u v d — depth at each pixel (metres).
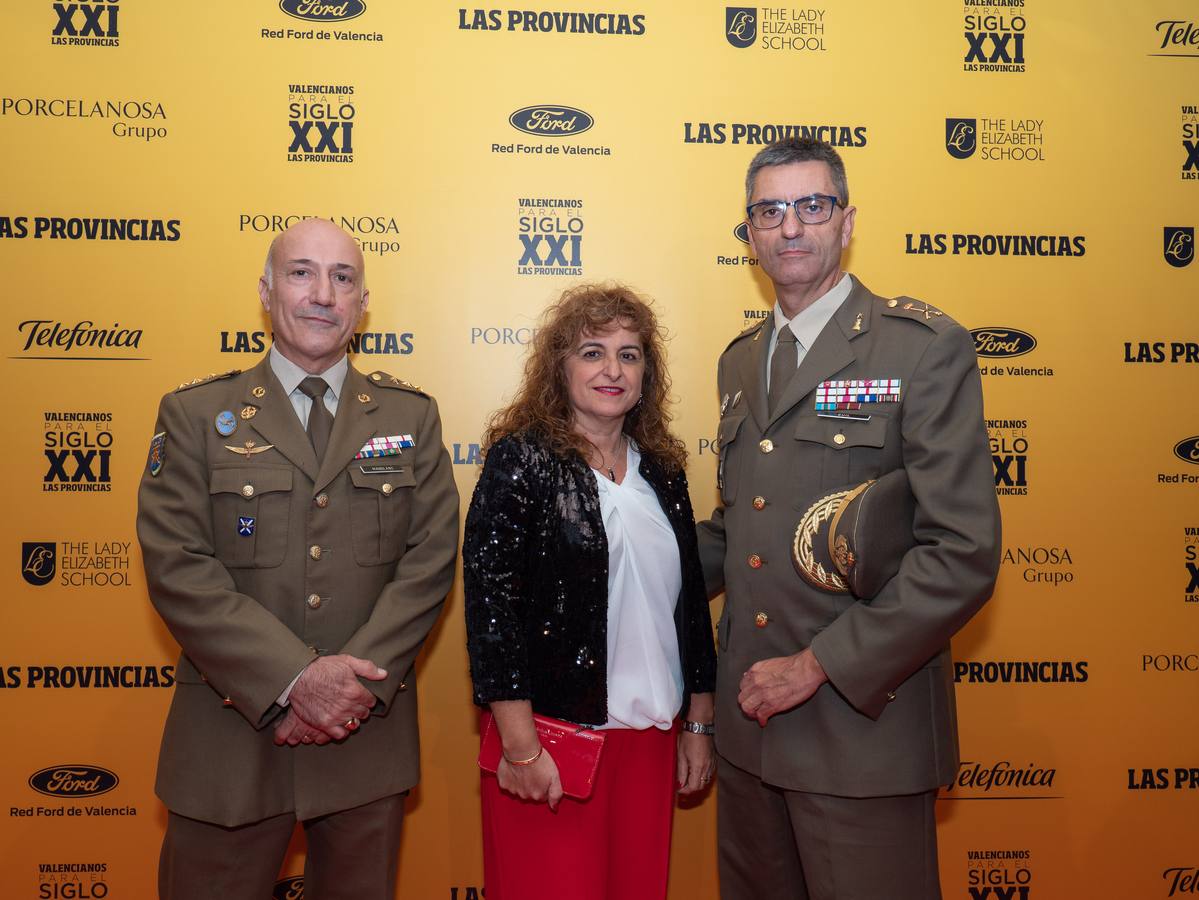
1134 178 2.48
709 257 2.43
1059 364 2.47
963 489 1.55
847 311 1.75
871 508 1.54
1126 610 2.47
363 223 2.36
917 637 1.51
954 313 2.46
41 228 2.30
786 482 1.71
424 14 2.36
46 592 2.31
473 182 2.38
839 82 2.44
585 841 1.65
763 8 2.42
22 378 2.30
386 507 1.81
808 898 1.86
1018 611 2.46
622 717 1.68
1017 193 2.46
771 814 1.81
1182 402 2.49
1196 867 2.46
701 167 2.42
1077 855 2.46
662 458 1.88
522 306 2.40
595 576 1.65
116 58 2.31
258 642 1.61
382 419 1.90
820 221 1.72
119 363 2.32
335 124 2.35
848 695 1.54
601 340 1.72
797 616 1.67
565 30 2.39
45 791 2.31
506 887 1.67
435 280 2.38
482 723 1.78
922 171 2.45
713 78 2.41
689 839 2.44
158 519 1.69
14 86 2.29
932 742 1.63
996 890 2.45
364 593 1.77
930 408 1.59
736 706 1.78
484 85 2.38
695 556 1.86
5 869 2.30
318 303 1.77
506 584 1.65
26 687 2.30
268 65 2.33
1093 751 2.46
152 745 2.33
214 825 1.69
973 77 2.46
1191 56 2.49
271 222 2.34
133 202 2.31
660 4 2.41
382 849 1.78
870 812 1.60
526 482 1.68
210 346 2.34
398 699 1.80
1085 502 2.47
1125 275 2.48
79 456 2.31
